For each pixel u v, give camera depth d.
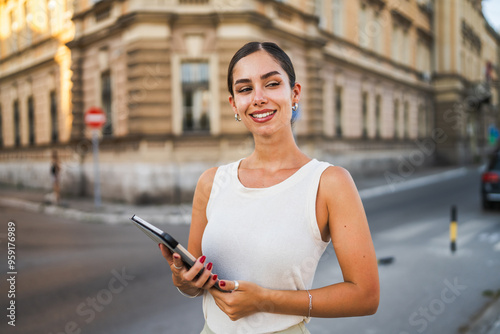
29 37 15.82
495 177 9.77
